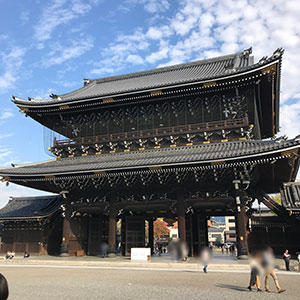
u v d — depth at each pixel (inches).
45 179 1237.7
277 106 1368.1
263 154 933.8
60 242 1535.4
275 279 561.9
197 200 1108.5
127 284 637.3
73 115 1428.4
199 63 1708.9
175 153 1155.3
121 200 1222.9
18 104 1381.6
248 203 1210.0
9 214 1512.1
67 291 553.0
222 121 1172.5
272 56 1011.3
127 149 1293.1
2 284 204.2
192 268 959.0
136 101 1275.8
